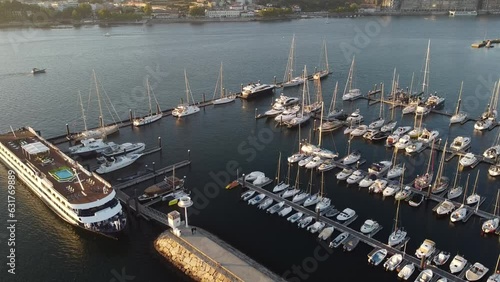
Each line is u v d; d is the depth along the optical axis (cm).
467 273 7056
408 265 7256
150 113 15912
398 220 8806
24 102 17750
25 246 8188
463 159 11350
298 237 8256
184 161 11844
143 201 9481
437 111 15925
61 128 14925
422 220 8812
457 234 8331
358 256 7706
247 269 7031
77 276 7444
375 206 9356
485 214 8856
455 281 6931
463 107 16500
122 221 8381
